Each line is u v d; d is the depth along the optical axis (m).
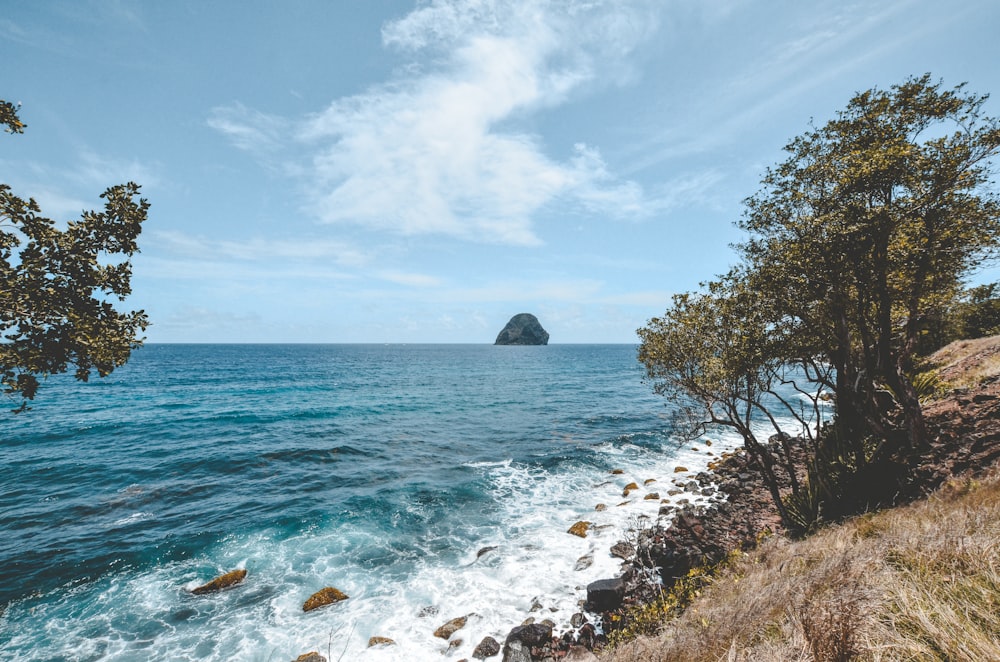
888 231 10.70
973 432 12.30
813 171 11.92
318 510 18.36
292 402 47.00
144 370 86.31
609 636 10.01
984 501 7.71
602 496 19.98
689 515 16.77
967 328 27.28
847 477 13.55
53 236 5.34
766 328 12.89
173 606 11.89
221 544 15.36
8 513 18.03
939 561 5.58
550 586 12.67
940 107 10.96
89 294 5.64
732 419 13.66
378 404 45.75
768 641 4.90
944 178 10.57
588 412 41.41
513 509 18.48
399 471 23.86
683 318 13.24
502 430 33.81
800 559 8.32
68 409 42.53
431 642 10.56
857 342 15.56
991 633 3.96
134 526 16.81
